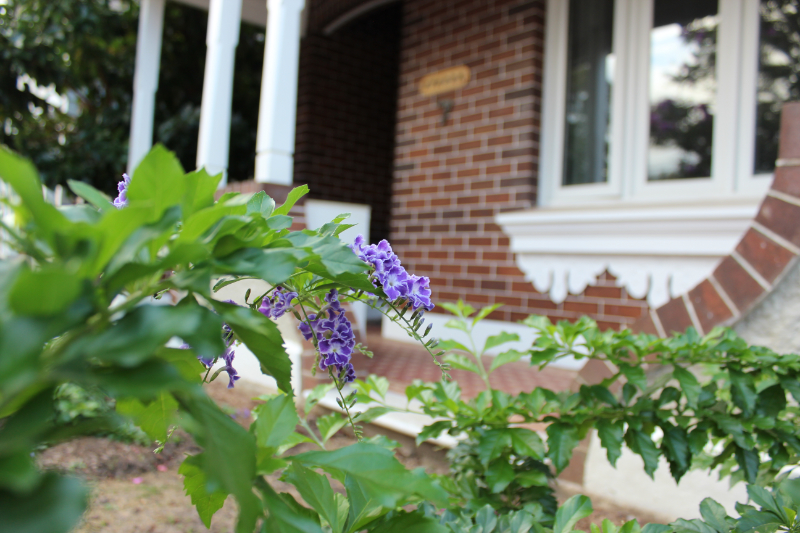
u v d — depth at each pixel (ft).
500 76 17.49
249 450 1.72
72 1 31.32
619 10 15.62
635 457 8.24
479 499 4.44
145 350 1.37
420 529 2.41
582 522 7.63
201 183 1.90
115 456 8.79
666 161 14.83
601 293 14.80
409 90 19.99
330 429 4.14
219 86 15.44
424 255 19.07
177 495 7.85
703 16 14.34
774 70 13.37
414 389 4.80
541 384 12.76
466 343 17.56
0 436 1.33
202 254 1.68
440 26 19.12
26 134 33.50
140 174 1.63
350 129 25.58
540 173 16.94
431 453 9.45
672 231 13.34
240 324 1.91
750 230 7.67
